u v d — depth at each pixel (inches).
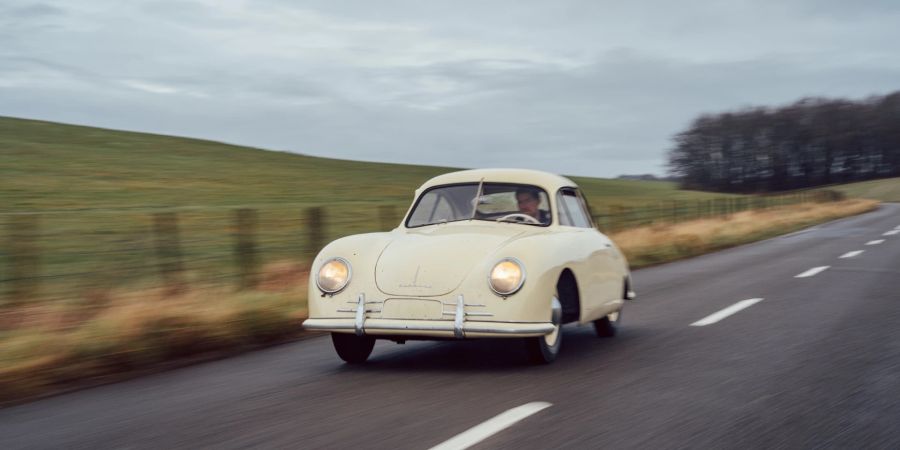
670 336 299.0
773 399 194.5
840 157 4709.6
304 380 228.5
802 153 4662.9
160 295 369.4
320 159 2994.6
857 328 306.7
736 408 185.8
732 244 949.8
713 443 157.9
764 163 4633.4
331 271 237.5
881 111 4746.6
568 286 254.2
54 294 432.1
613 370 233.3
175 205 1379.2
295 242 788.0
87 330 268.7
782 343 276.5
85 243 732.7
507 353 266.7
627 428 168.9
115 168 1950.1
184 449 159.2
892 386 207.6
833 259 659.4
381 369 242.2
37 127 2635.3
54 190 1470.2
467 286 225.0
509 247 233.6
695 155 4623.5
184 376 242.5
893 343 272.7
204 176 1998.0
